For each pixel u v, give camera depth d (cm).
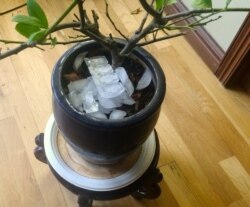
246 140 98
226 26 102
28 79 102
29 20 38
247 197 88
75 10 113
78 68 61
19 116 95
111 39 53
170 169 90
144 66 61
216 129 98
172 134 96
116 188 70
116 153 60
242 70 102
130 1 122
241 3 93
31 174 87
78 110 55
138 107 61
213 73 109
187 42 115
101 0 121
